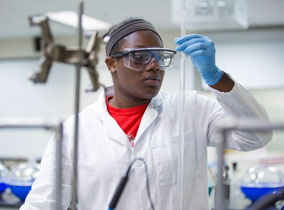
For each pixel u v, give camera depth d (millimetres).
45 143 7688
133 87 1605
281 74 6406
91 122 1772
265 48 6422
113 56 1612
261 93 6660
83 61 1107
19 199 2949
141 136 1686
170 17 5883
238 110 1599
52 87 7789
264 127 904
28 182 2914
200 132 1751
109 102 1850
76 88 1094
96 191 1676
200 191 1724
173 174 1645
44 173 1662
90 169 1679
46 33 1068
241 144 1643
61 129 1076
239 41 6492
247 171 2871
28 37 7758
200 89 6086
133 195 1625
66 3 5172
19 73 7938
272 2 4613
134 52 1547
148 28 1628
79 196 1705
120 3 5195
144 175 1631
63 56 1087
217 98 1611
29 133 7770
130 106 1760
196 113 1778
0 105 8180
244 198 2660
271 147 5766
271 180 2715
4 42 7945
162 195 1624
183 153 1656
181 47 1538
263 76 6465
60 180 1083
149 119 1711
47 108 7828
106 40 1718
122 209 1622
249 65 6500
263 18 5664
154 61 1545
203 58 1552
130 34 1618
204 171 1743
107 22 6273
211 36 6535
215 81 1569
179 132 1640
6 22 6352
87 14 5750
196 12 3344
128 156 1661
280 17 5559
